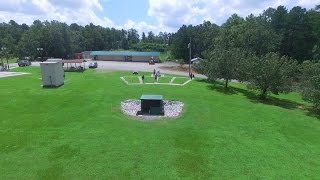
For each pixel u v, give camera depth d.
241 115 43.22
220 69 63.78
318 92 45.03
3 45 154.62
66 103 47.53
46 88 60.31
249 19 113.12
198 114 43.12
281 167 26.89
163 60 146.62
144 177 24.67
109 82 67.94
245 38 101.31
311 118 42.94
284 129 37.56
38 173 24.94
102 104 47.03
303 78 55.75
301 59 109.06
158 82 69.44
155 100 43.34
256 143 32.41
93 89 59.19
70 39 158.12
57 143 31.09
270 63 53.78
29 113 41.91
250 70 56.62
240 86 69.88
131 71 90.38
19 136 32.91
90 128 35.78
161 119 40.22
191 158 28.22
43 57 148.12
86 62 123.81
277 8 119.00
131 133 34.34
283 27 112.38
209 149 30.38
